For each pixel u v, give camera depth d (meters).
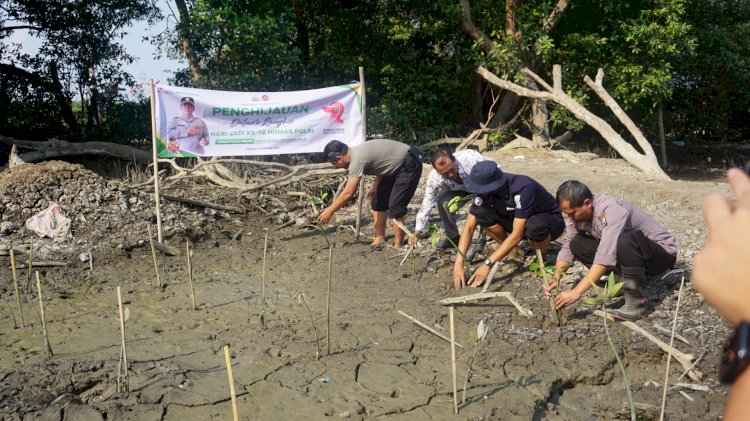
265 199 9.51
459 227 8.03
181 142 7.43
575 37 14.34
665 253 5.21
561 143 15.16
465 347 4.98
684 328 5.11
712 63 17.44
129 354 4.82
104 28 14.00
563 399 4.46
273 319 5.54
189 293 6.16
